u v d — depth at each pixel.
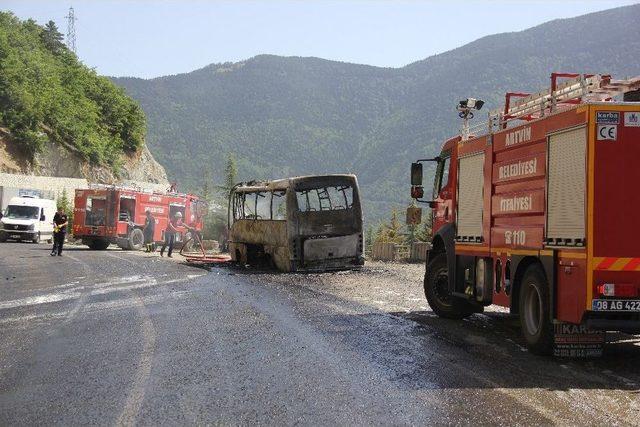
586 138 7.75
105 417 5.68
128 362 7.97
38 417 5.71
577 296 7.80
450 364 7.85
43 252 34.69
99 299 14.88
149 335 9.95
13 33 118.81
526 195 9.27
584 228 7.70
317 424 5.43
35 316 12.15
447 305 12.08
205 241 46.41
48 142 89.19
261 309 13.05
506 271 9.80
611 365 7.98
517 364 7.94
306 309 13.06
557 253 8.24
